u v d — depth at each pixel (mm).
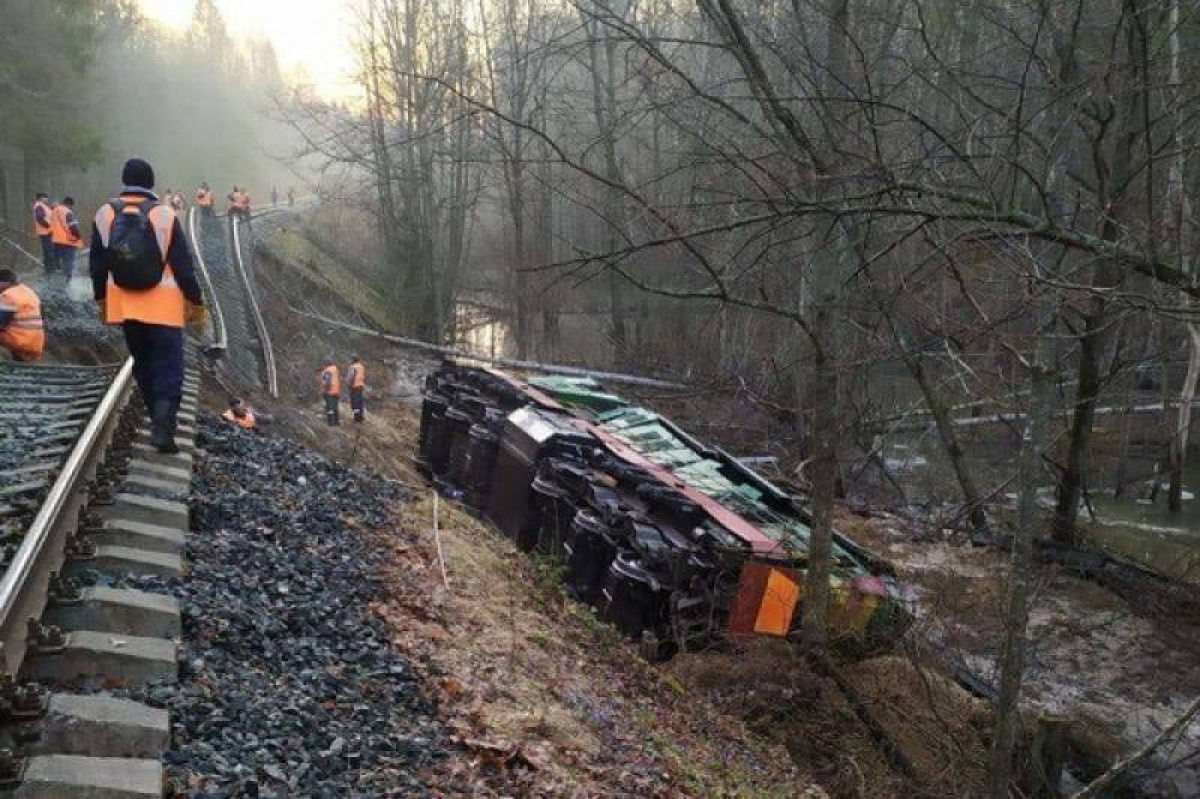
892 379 16266
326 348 30219
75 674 3822
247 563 5754
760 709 8203
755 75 5719
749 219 4945
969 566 13102
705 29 6875
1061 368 6938
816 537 8531
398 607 6016
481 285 41031
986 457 16094
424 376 32250
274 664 4578
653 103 6168
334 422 20641
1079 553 13641
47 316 15812
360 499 8273
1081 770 9023
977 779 7562
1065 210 6527
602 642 7840
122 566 4941
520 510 12195
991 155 4820
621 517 9891
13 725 3268
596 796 4531
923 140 5473
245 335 24328
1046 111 6277
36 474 6176
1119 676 10930
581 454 11734
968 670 9500
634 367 24516
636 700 6883
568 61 8133
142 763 3217
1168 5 5598
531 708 5266
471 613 6508
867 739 8102
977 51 6664
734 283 5793
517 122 4941
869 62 6367
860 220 6445
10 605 3529
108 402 6945
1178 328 15008
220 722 3812
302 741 3908
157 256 6539
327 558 6395
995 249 5230
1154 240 5660
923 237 5730
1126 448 21750
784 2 7125
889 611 9500
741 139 6660
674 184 6770
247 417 13555
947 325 6742
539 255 30344
